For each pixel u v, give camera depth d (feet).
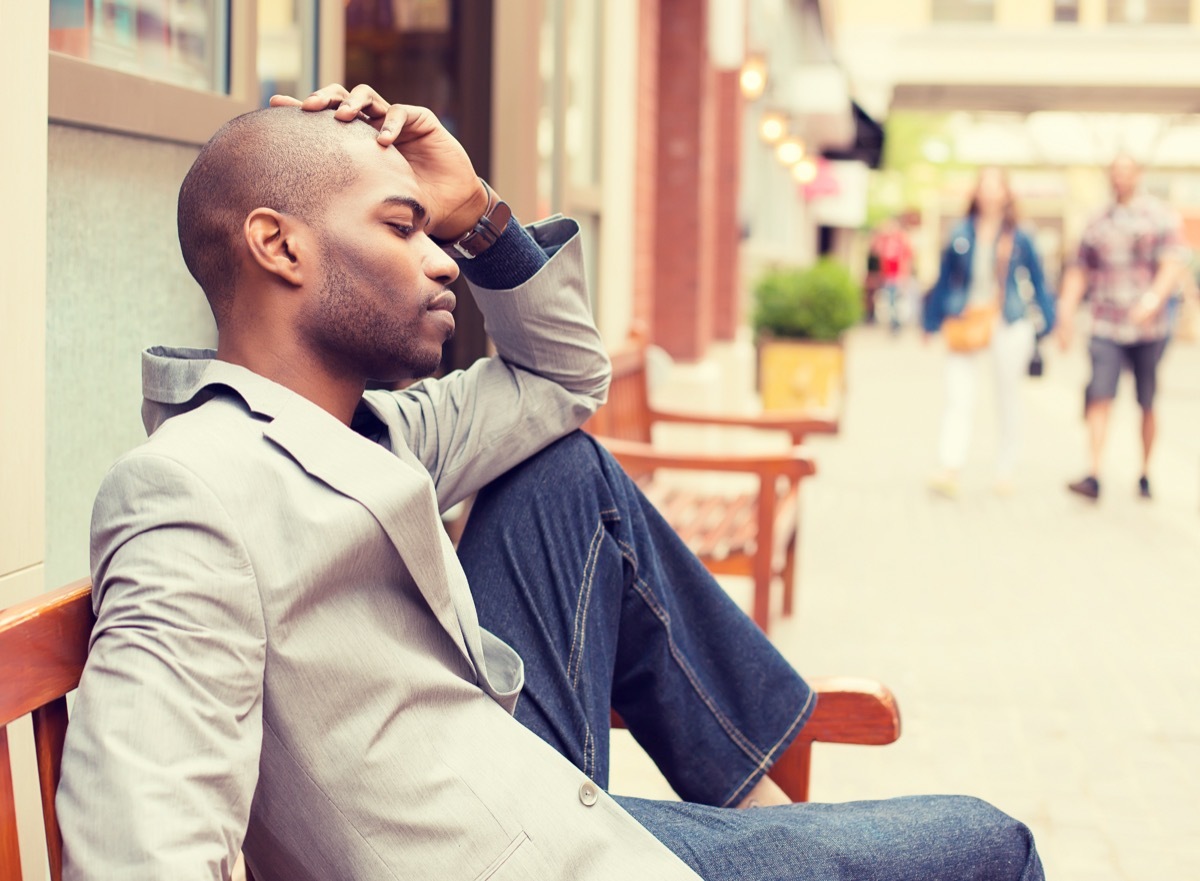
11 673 4.01
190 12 9.15
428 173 6.07
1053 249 154.61
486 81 16.58
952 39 51.90
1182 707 14.26
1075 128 67.36
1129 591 19.45
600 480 6.36
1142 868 10.28
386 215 4.96
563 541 6.22
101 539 4.33
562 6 19.63
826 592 18.94
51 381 7.64
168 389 4.95
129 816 3.77
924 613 17.90
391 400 6.10
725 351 37.14
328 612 4.56
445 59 16.63
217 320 5.07
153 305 8.80
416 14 16.61
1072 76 49.93
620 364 17.22
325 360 5.03
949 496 27.40
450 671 4.93
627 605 6.40
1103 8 100.99
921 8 104.37
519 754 4.88
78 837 3.81
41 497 6.43
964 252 27.04
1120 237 25.99
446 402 6.30
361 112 5.23
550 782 4.87
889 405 46.88
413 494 4.68
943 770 12.33
